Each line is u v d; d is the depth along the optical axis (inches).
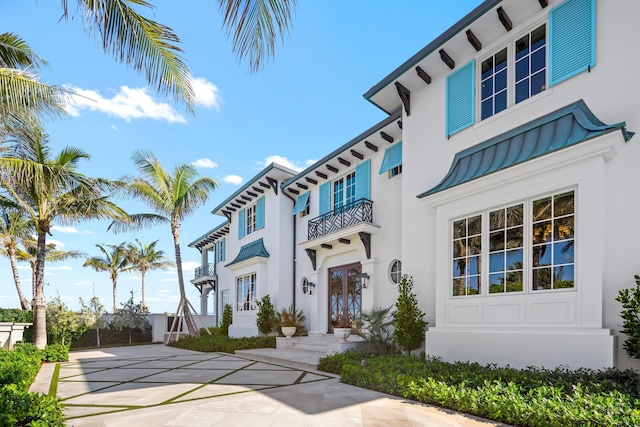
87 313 808.9
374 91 414.6
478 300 296.5
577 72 269.0
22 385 189.6
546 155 255.3
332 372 352.8
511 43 319.6
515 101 314.2
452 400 211.5
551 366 243.9
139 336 900.0
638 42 242.2
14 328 536.4
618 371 212.2
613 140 229.0
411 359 307.4
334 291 569.9
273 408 224.7
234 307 772.6
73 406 241.1
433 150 370.3
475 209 307.1
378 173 500.4
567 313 244.2
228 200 828.0
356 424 190.9
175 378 342.6
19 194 565.9
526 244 271.6
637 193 229.0
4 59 353.4
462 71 352.8
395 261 466.6
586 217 240.7
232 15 206.2
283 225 671.8
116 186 588.1
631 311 211.6
